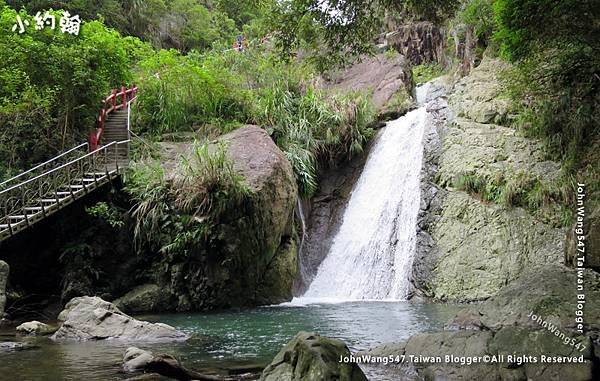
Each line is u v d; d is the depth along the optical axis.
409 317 11.55
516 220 14.32
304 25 9.41
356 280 16.95
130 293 13.73
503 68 18.14
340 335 9.44
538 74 13.80
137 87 19.95
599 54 11.20
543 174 14.82
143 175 14.34
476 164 16.11
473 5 19.33
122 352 7.93
